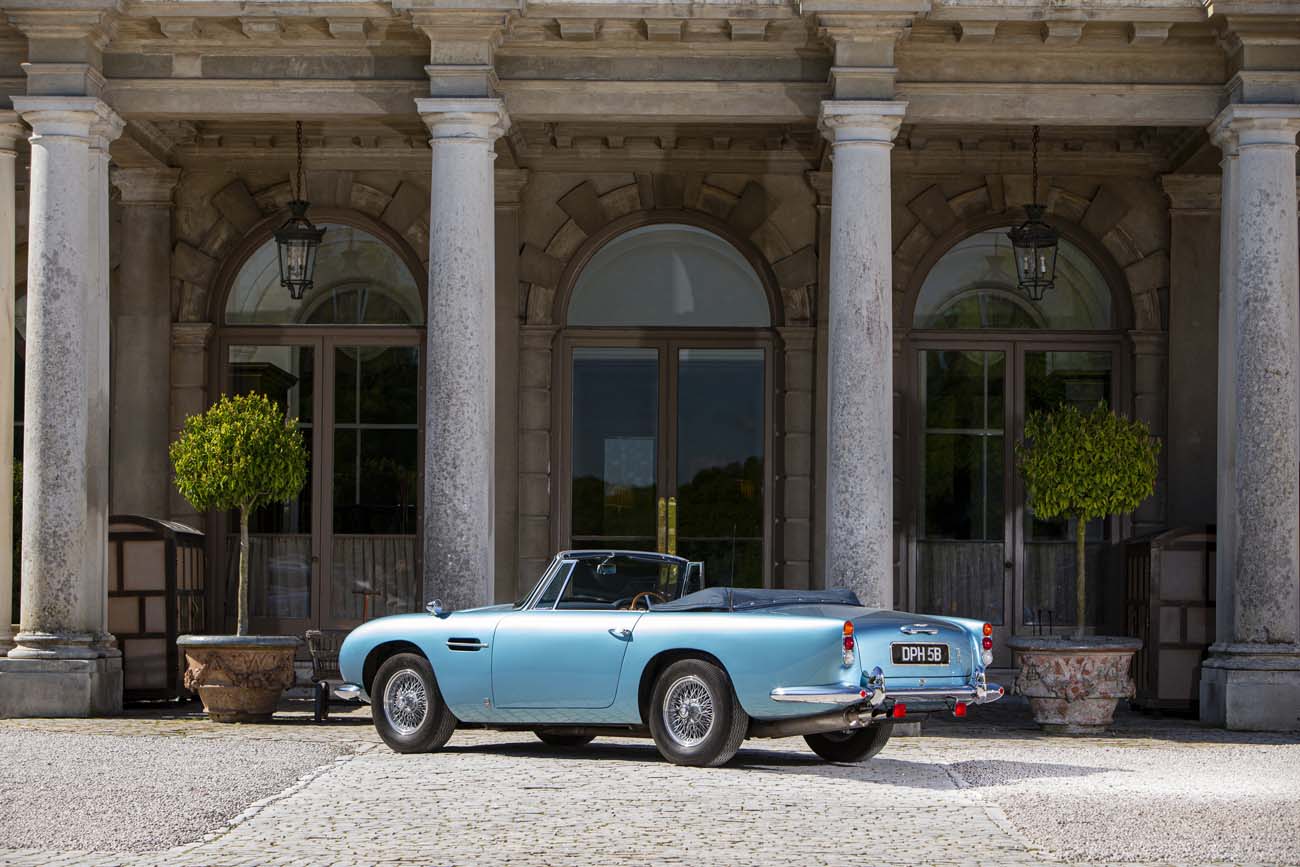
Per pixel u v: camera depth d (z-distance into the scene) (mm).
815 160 19219
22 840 8742
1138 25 15281
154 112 15805
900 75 15680
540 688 12219
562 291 19344
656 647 11789
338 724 15086
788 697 11180
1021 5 15102
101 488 15703
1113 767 12062
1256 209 15273
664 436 19375
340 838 8867
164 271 19266
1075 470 15438
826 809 9844
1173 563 16531
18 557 19328
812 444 19188
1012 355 19359
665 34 15500
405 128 18688
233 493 15680
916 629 11430
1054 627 19281
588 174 19375
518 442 19203
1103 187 19281
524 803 10016
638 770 11562
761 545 19344
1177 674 16453
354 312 19500
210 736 13695
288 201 19438
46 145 15367
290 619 19312
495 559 18984
